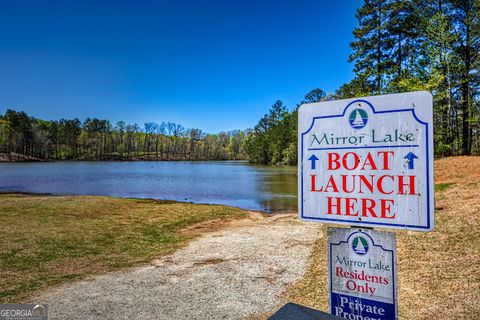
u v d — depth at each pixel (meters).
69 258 7.56
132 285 5.83
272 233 10.18
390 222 2.04
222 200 20.73
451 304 4.28
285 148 71.00
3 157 85.44
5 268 6.75
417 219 1.96
